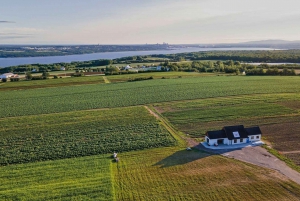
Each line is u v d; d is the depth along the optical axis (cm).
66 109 6806
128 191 2983
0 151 4216
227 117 5659
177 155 3897
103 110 6600
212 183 3103
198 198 2827
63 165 3634
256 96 7425
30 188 3056
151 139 4544
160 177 3269
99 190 2988
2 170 3528
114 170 3481
